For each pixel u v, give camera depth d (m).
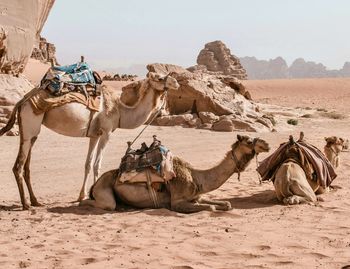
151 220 8.95
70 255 6.97
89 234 8.12
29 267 6.48
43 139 22.30
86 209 9.92
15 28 26.83
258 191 11.86
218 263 6.53
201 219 9.05
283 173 10.41
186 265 6.42
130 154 9.93
